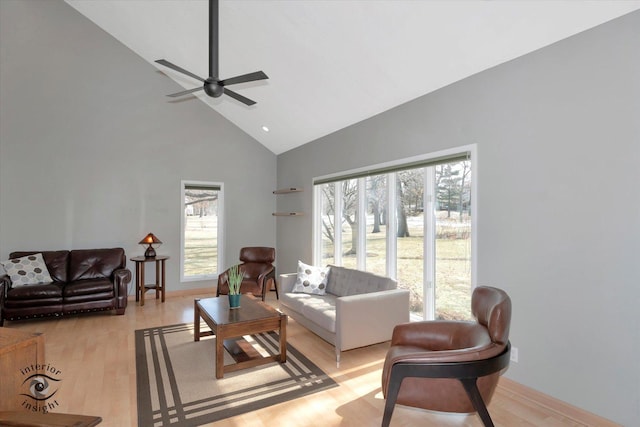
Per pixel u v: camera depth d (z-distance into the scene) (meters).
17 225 4.86
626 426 2.10
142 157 5.61
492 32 2.55
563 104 2.39
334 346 3.44
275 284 5.81
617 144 2.13
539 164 2.53
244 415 2.36
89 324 4.26
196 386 2.73
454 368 1.91
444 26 2.64
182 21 4.10
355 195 4.64
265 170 6.59
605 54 2.18
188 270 6.00
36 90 4.96
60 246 5.10
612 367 2.16
